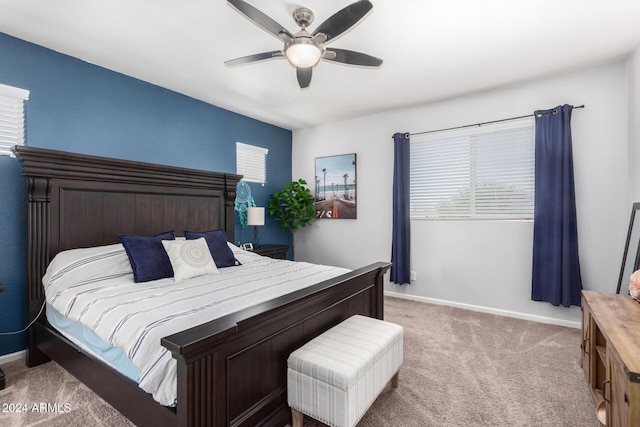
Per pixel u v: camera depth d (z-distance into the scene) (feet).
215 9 7.04
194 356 3.91
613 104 9.77
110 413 5.92
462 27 7.72
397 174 13.60
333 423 4.86
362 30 7.82
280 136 16.97
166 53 9.02
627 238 8.96
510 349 8.76
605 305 6.42
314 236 16.88
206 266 8.36
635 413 3.89
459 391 6.71
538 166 10.69
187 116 12.33
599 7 6.93
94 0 6.72
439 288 13.08
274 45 8.59
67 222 8.38
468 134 12.41
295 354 5.36
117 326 5.10
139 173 9.80
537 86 10.97
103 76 9.86
